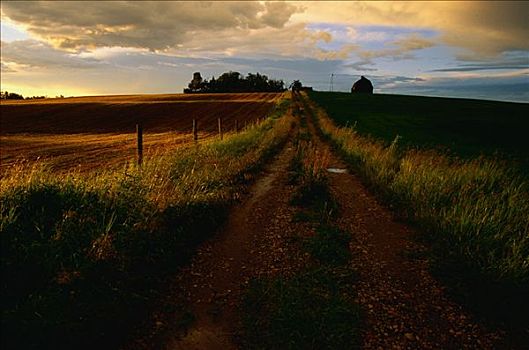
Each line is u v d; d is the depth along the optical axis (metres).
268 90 147.25
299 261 5.69
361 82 122.88
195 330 4.04
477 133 27.16
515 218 6.38
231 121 43.50
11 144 25.19
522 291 4.54
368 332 4.02
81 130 37.75
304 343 3.78
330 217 7.71
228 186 9.38
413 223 7.27
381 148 14.33
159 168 9.40
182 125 41.19
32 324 3.53
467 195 7.83
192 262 5.55
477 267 5.12
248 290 4.77
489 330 4.10
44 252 4.62
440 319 4.28
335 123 30.89
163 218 6.12
